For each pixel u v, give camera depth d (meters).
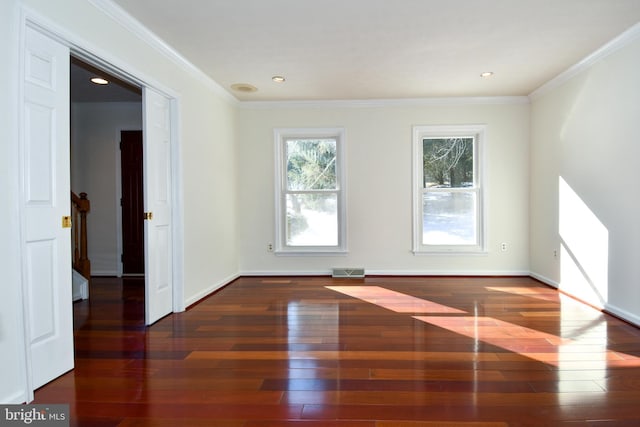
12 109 1.81
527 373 2.16
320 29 2.94
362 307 3.57
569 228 3.93
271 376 2.15
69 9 2.19
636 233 2.96
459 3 2.56
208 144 4.11
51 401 1.89
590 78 3.55
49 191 2.08
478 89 4.54
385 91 4.60
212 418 1.74
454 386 2.02
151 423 1.70
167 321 3.20
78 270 4.05
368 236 5.05
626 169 3.07
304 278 4.99
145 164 3.03
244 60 3.56
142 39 2.90
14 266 1.82
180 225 3.45
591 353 2.44
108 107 5.26
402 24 2.86
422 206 5.05
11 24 1.81
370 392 1.96
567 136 3.95
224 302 3.81
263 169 5.12
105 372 2.22
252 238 5.15
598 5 2.58
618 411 1.77
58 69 2.15
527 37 3.09
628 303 3.06
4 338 1.78
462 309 3.47
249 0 2.51
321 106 5.03
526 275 4.93
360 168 5.04
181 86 3.52
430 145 5.05
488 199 4.92
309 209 5.16
